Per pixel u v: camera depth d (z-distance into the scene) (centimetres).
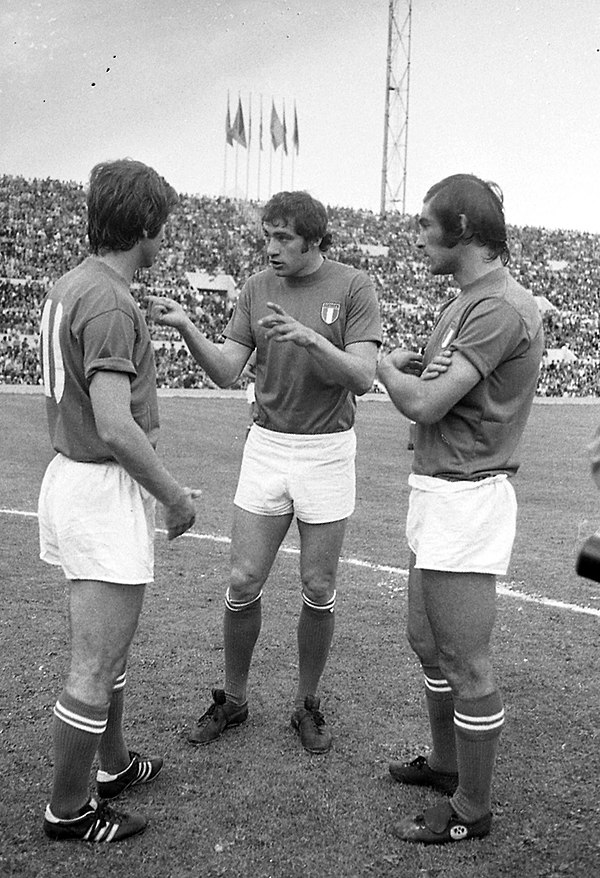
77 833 285
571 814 305
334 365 328
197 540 741
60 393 277
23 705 391
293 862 276
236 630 370
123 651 283
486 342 274
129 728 372
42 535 294
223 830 294
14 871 268
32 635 486
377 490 1060
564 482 1162
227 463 1284
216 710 370
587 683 429
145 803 311
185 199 4825
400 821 296
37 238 4100
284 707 399
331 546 366
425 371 281
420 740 364
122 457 266
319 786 325
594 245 5306
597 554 220
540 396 3422
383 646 479
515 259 4916
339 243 4766
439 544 283
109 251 279
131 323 271
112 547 276
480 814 290
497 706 288
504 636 501
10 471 1135
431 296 4409
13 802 308
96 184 276
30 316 3462
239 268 4303
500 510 286
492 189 290
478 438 285
